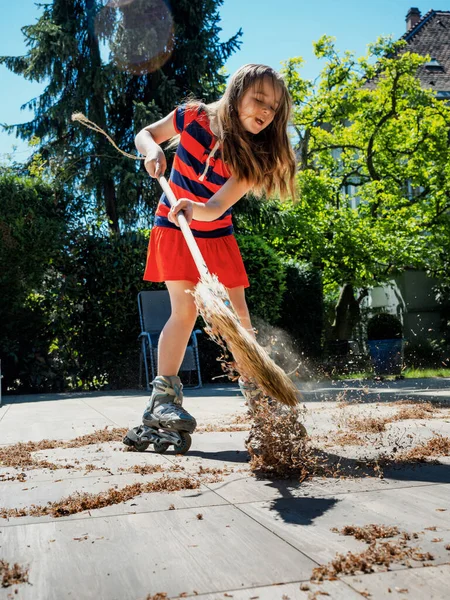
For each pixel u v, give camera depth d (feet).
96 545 4.79
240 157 8.25
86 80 37.40
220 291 7.18
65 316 29.45
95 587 3.96
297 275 36.40
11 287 28.07
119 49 37.65
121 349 30.09
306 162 54.29
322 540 4.79
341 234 47.85
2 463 8.42
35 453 9.43
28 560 4.48
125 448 9.59
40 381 28.89
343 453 8.54
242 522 5.33
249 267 32.83
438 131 54.24
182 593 3.83
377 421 11.74
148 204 38.78
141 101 39.55
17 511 5.82
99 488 6.81
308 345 36.17
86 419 15.03
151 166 9.19
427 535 4.84
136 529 5.19
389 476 7.09
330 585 3.90
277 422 7.42
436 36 81.10
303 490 6.47
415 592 3.77
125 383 30.14
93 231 30.60
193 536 4.96
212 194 9.17
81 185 38.52
